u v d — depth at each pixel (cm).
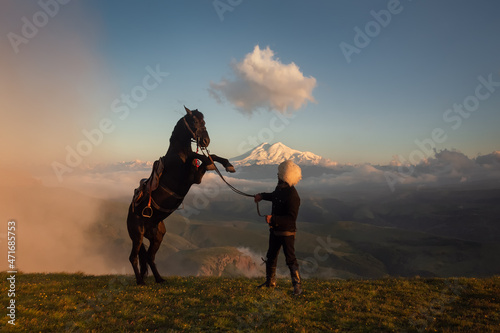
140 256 1128
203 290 987
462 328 710
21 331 648
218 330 694
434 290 1020
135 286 1048
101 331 669
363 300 912
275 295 906
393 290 1015
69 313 768
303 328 689
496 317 779
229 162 940
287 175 898
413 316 788
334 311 827
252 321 732
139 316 761
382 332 701
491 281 1082
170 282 1123
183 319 750
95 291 991
